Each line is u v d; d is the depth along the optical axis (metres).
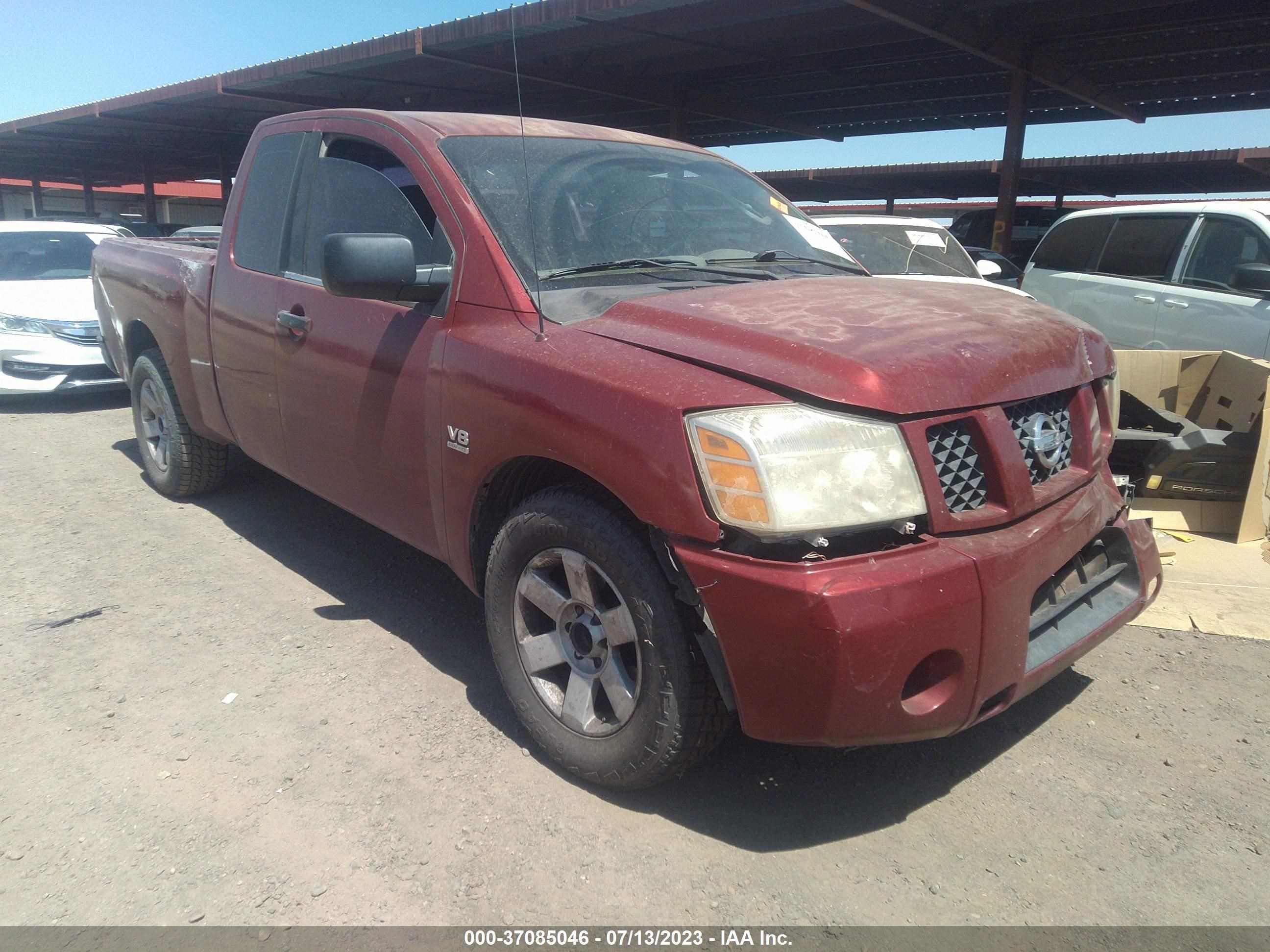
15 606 3.94
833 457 2.19
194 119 23.31
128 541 4.71
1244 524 4.76
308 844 2.49
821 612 2.09
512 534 2.79
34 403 8.38
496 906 2.28
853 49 15.11
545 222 3.12
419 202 3.30
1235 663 3.53
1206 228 6.96
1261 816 2.64
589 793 2.72
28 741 2.95
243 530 4.89
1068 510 2.60
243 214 4.29
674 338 2.52
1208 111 18.41
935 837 2.55
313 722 3.07
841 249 3.95
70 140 27.72
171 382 5.02
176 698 3.22
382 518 3.45
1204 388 5.61
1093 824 2.61
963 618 2.22
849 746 2.22
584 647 2.71
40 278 8.72
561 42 14.48
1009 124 14.59
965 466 2.37
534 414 2.60
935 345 2.44
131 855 2.44
